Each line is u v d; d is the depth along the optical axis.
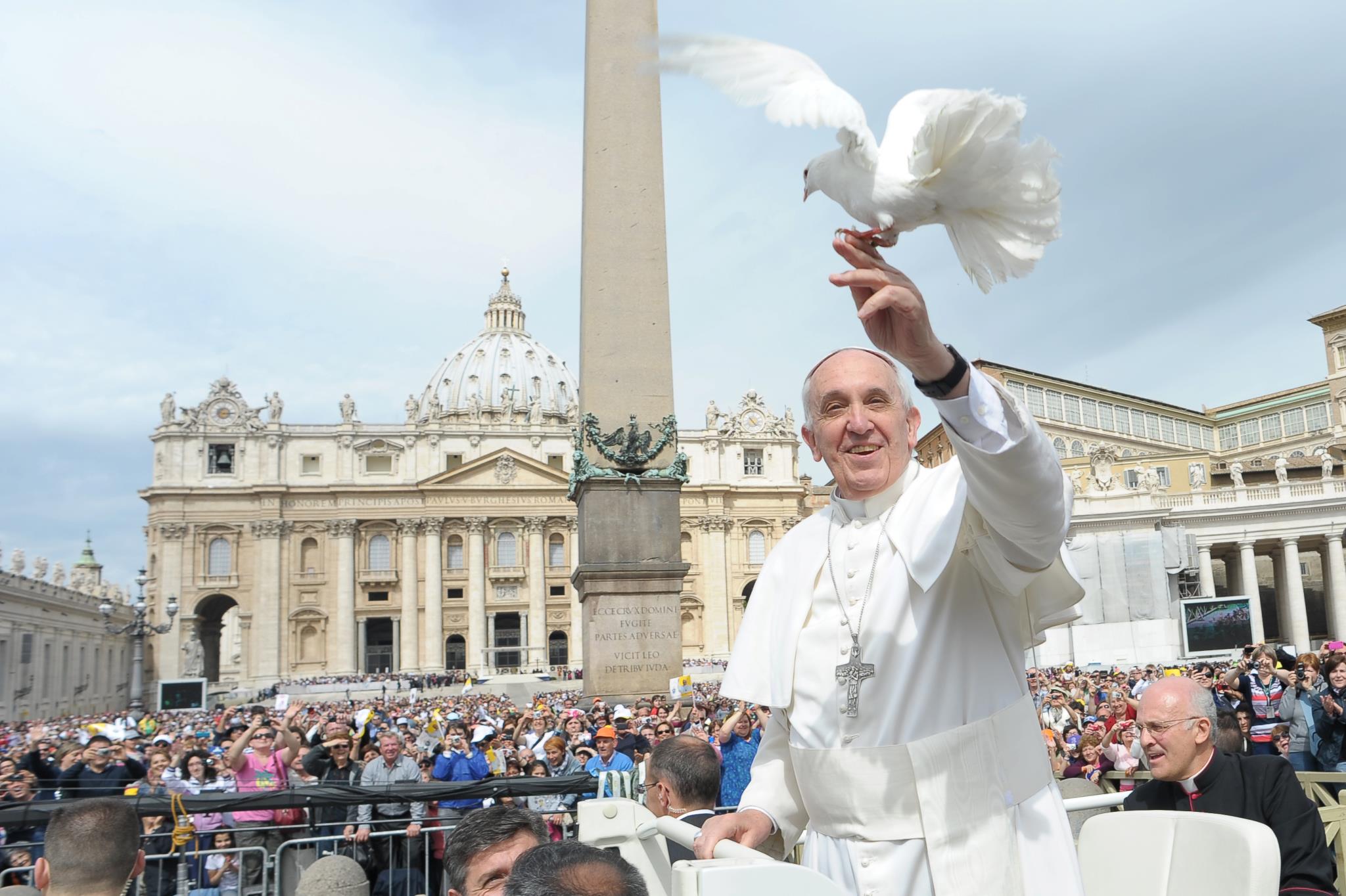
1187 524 57.22
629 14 17.62
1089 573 53.81
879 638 2.23
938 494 2.25
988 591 2.30
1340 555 56.84
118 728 16.55
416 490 92.00
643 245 17.52
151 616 88.19
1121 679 21.97
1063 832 2.21
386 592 91.69
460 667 92.44
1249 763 3.61
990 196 1.62
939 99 1.76
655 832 3.13
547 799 8.05
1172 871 2.79
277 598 88.62
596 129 17.56
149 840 6.65
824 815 2.27
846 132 1.67
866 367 2.41
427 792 5.95
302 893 4.74
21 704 56.38
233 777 9.03
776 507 99.25
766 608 2.63
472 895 3.29
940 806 2.11
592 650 16.75
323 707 36.50
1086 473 58.53
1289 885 3.29
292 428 92.50
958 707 2.18
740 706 10.46
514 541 93.69
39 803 5.38
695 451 98.38
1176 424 84.25
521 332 144.62
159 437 90.19
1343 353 74.56
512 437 96.62
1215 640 37.62
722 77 1.79
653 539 17.22
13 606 55.09
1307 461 69.56
